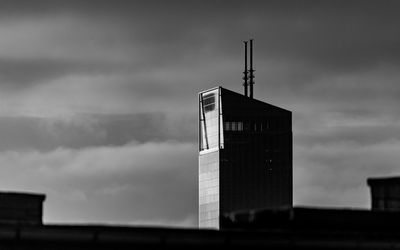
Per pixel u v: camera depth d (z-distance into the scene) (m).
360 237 95.62
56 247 88.25
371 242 95.81
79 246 88.88
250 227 103.88
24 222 101.50
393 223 101.75
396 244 96.44
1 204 100.94
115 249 89.81
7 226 87.69
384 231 101.38
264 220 102.56
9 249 87.19
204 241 92.19
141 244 90.44
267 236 93.75
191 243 91.94
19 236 87.38
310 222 99.56
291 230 99.25
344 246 95.12
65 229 88.62
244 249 93.25
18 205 101.75
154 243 90.88
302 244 94.38
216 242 92.56
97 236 89.38
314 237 94.69
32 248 87.69
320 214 100.00
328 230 99.81
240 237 93.25
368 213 101.31
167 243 91.25
